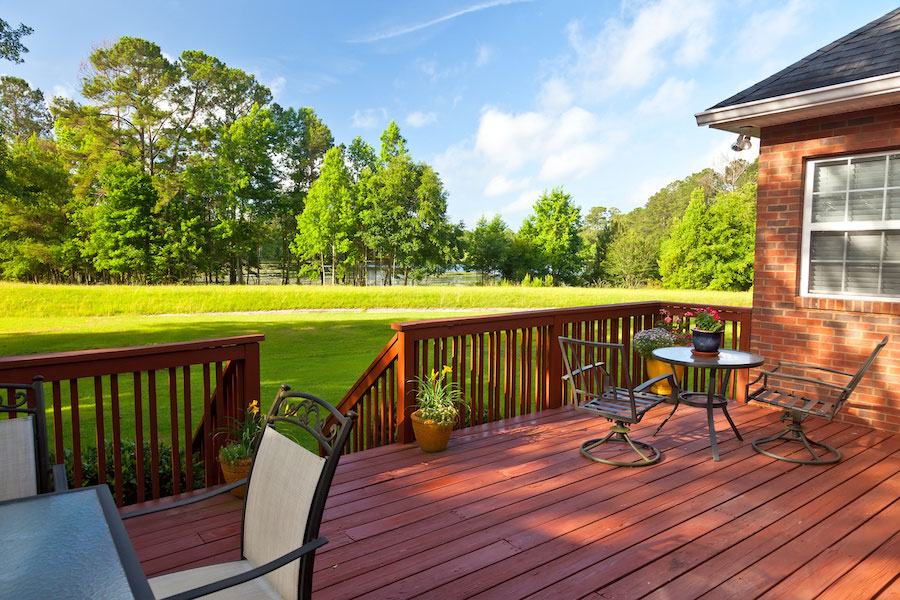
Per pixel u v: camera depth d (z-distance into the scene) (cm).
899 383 440
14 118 4003
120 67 3519
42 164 2919
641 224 6006
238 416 338
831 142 468
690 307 579
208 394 325
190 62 3891
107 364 286
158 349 301
